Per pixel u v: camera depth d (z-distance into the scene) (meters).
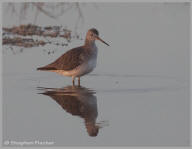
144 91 14.48
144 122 12.01
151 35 20.44
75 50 15.84
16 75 16.39
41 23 22.75
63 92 14.48
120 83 15.49
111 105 13.20
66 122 12.09
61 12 23.89
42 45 19.67
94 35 15.77
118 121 12.09
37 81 15.87
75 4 24.78
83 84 15.49
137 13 23.81
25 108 13.10
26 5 24.17
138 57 18.11
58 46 19.52
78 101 13.58
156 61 17.70
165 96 13.99
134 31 20.94
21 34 21.30
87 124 11.95
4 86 15.15
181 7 24.70
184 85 15.16
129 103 13.38
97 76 16.44
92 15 23.34
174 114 12.55
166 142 10.86
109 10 24.25
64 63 15.66
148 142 10.88
